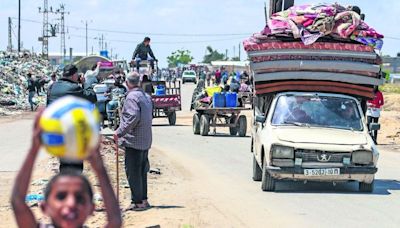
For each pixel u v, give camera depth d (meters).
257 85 14.19
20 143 21.28
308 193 12.90
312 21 14.22
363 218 10.52
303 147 12.51
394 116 34.75
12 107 39.19
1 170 15.03
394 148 22.75
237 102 26.25
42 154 16.52
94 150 3.26
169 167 16.61
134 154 10.58
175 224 9.81
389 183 14.56
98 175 3.46
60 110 3.16
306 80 14.13
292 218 10.43
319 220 10.32
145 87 12.51
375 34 14.32
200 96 27.47
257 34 14.64
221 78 66.38
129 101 10.40
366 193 12.98
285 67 14.03
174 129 29.25
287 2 17.03
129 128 10.39
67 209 3.27
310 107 13.73
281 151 12.54
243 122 26.25
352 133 13.20
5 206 10.95
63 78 9.61
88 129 3.17
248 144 23.00
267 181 12.95
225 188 13.45
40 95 47.03
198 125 26.69
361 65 14.12
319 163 12.55
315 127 13.37
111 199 3.53
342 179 12.66
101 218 9.77
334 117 13.58
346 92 14.23
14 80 47.38
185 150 20.69
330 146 12.55
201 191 12.98
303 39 14.08
